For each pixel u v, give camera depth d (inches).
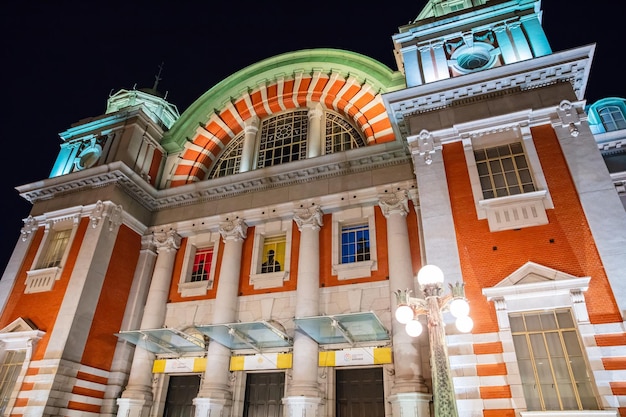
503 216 497.4
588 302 420.5
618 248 434.3
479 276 472.4
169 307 716.0
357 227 684.7
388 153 675.4
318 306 617.9
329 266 650.8
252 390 622.8
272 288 665.6
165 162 878.4
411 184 647.1
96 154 828.0
